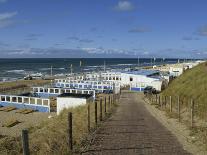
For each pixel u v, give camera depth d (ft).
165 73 295.07
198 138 50.90
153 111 97.66
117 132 57.98
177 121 71.15
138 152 43.09
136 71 275.80
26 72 522.47
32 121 123.13
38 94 198.49
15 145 46.98
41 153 39.52
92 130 58.18
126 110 102.12
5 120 124.36
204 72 110.83
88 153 42.24
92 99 137.18
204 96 81.71
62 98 129.18
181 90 110.01
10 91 215.72
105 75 274.57
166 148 45.47
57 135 49.44
